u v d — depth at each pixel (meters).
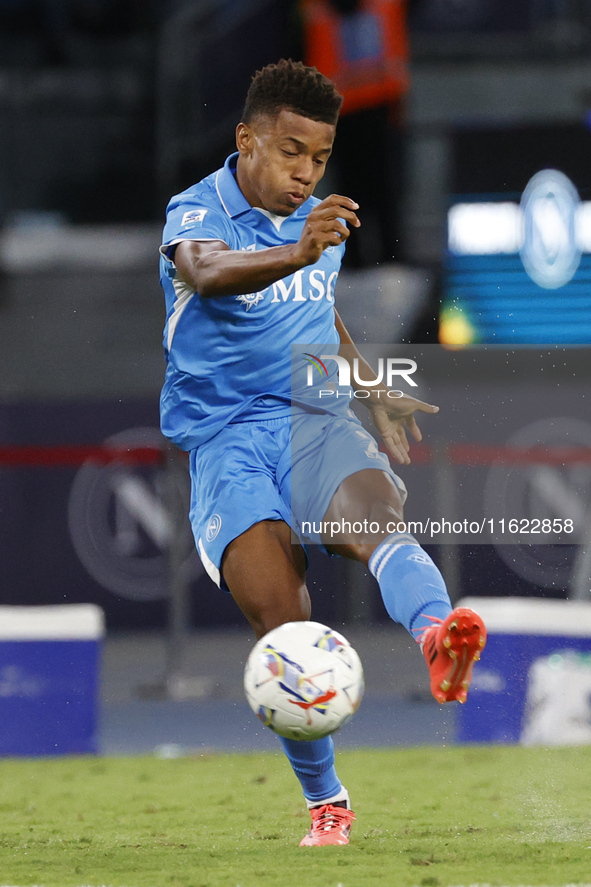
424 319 36.78
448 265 37.22
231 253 9.77
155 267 48.50
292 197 10.44
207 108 45.25
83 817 13.60
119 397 36.19
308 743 10.54
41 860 10.47
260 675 9.27
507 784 15.39
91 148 56.53
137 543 35.97
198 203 10.66
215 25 44.41
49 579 35.84
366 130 35.62
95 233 50.72
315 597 33.19
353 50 35.09
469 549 25.23
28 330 44.78
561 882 8.74
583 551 31.17
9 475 35.81
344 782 15.95
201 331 10.60
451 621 8.75
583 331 36.00
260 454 10.63
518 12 45.59
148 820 13.23
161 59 51.53
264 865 9.84
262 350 10.72
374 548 10.05
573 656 20.28
